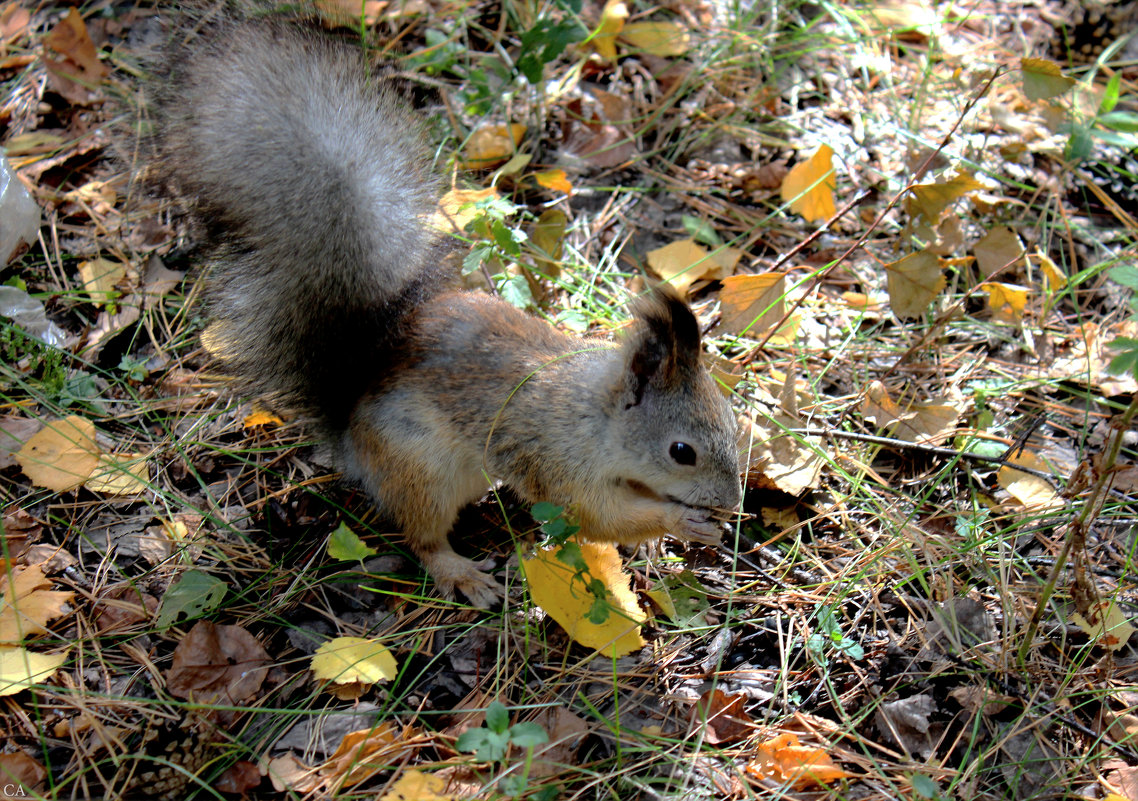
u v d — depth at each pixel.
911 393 1.09
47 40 1.20
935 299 1.13
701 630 0.98
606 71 1.25
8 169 1.11
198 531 1.01
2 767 0.91
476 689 0.96
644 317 0.97
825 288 1.14
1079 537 0.94
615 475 0.99
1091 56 1.27
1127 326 1.10
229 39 1.03
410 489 0.99
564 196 1.17
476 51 1.24
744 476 1.01
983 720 0.94
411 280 1.01
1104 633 0.95
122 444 1.04
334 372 1.01
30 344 1.07
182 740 0.93
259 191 1.00
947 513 1.02
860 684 0.96
